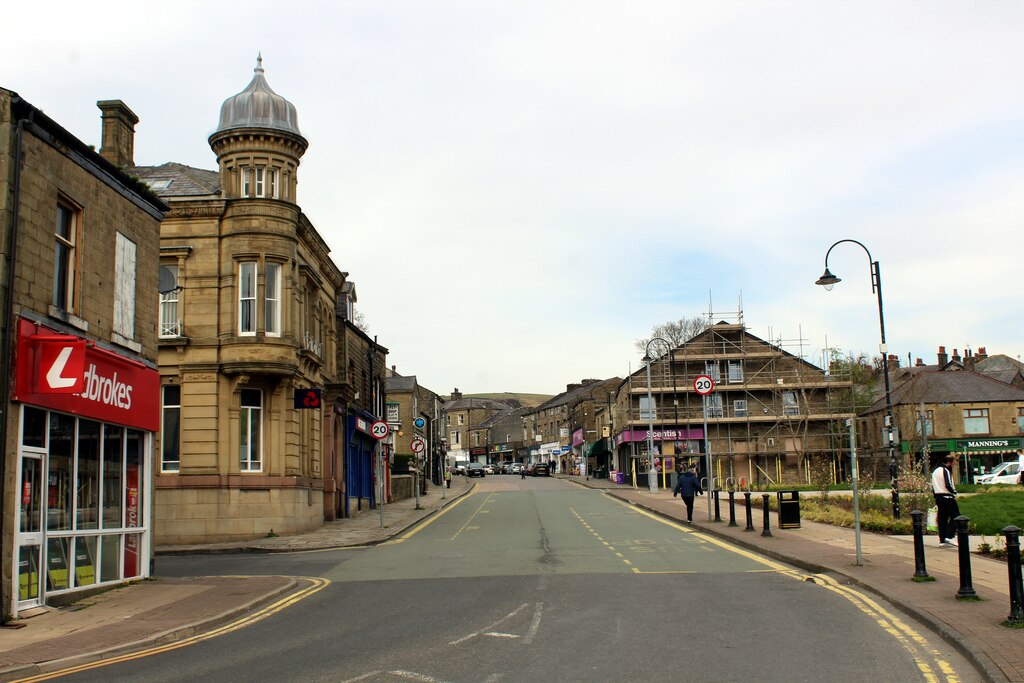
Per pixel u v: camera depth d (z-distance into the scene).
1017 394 64.06
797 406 66.31
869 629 10.34
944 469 18.03
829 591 13.32
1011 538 9.97
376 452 43.53
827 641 9.72
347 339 37.28
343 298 40.34
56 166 14.25
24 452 13.02
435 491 59.16
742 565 16.97
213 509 25.61
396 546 23.30
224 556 22.91
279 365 26.31
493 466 116.31
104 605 13.95
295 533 26.86
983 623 9.92
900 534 20.84
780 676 8.18
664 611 11.87
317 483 29.89
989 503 26.67
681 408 66.31
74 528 14.58
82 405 14.61
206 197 26.72
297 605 13.66
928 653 9.02
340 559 20.58
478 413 145.38
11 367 12.74
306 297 30.70
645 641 9.86
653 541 22.19
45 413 13.70
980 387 64.81
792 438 64.88
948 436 63.62
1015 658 8.25
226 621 12.48
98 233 15.74
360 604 13.42
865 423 70.12
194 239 26.75
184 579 17.33
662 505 36.19
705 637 10.05
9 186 12.86
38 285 13.59
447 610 12.46
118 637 11.12
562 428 110.00
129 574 16.67
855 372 70.50
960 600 11.42
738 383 67.00
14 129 13.05
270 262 26.97
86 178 15.30
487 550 21.06
